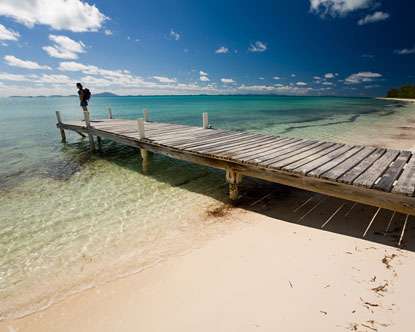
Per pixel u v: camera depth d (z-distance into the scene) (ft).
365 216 21.09
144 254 18.21
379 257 15.85
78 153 50.90
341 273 14.62
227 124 90.84
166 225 22.22
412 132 71.00
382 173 19.26
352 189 17.62
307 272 14.88
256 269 15.46
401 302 12.37
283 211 23.03
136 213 24.90
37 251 19.47
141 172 37.29
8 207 27.20
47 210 26.35
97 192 30.58
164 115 136.87
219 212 23.93
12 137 70.69
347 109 190.39
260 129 76.89
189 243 19.13
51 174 37.73
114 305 13.62
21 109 236.43
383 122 98.02
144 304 13.48
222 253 17.46
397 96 531.50
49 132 80.59
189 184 31.89
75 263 17.79
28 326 12.71
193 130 40.60
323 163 21.84
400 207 16.01
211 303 13.08
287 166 21.03
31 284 15.93
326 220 20.86
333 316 11.78
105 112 172.45
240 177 25.07
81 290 15.07
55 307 13.87
